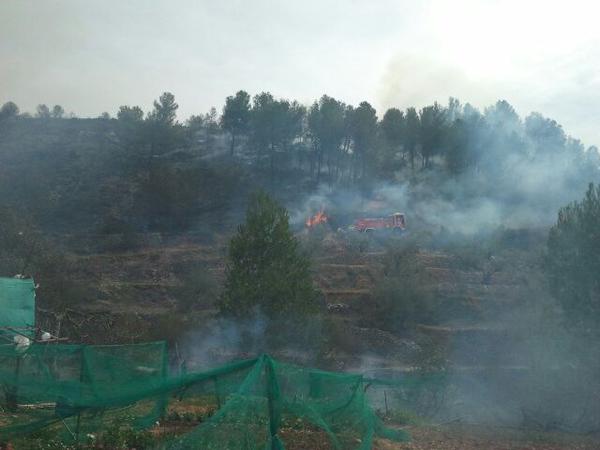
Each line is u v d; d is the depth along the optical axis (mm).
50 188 91688
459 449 12961
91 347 12797
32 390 11312
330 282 59531
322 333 28688
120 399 10078
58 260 51781
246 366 8797
